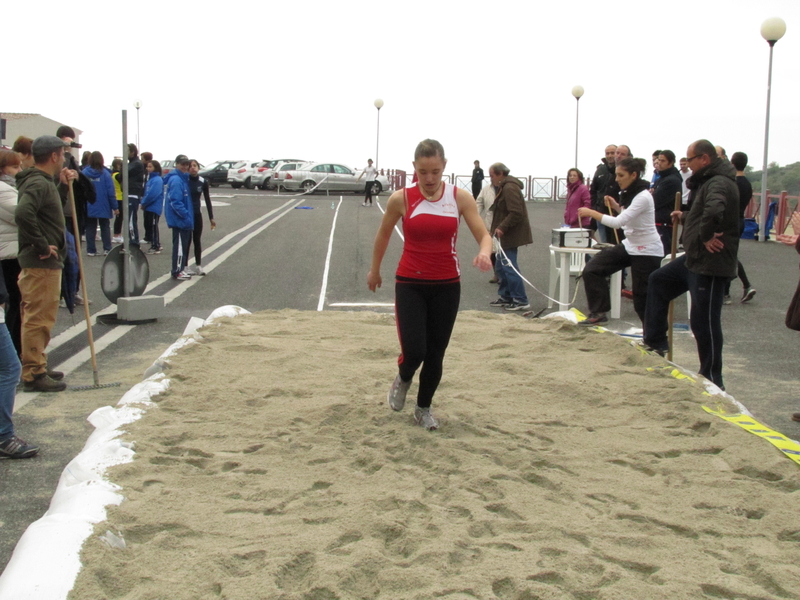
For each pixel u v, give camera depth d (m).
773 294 12.09
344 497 3.86
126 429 4.84
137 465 4.15
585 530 3.53
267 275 13.54
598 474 4.26
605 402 5.58
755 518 3.79
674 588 3.02
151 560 3.19
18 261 6.45
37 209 6.03
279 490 3.93
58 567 2.98
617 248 8.36
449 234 4.70
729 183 6.22
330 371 6.40
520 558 3.24
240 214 26.59
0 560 3.62
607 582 3.07
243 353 7.00
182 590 2.95
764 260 16.22
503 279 10.50
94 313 9.99
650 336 7.21
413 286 4.78
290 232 20.73
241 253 16.44
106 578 3.01
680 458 4.51
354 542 3.37
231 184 45.19
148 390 5.66
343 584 3.02
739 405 5.46
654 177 11.98
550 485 4.09
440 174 4.59
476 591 2.97
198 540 3.40
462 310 9.62
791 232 19.61
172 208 12.70
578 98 33.75
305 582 3.06
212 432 4.88
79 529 3.28
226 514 3.68
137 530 3.45
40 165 6.14
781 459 4.41
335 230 21.39
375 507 3.77
